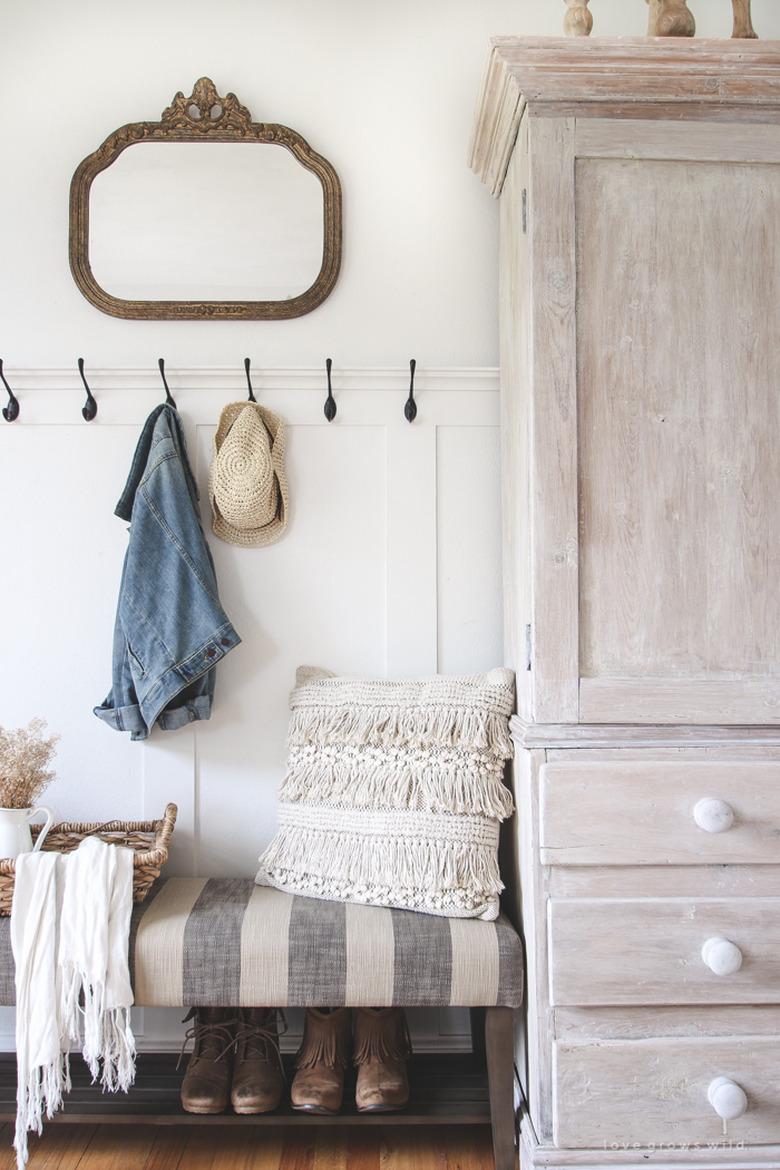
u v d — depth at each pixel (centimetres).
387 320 211
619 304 165
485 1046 179
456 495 207
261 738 204
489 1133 183
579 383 164
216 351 210
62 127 212
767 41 160
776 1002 157
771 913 157
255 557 206
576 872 159
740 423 165
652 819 158
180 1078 189
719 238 166
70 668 204
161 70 213
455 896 170
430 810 175
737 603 164
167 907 173
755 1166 155
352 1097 180
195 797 203
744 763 159
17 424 205
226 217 210
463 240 212
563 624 162
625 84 164
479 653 207
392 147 213
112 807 204
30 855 164
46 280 210
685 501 165
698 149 165
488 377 207
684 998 156
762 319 166
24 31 212
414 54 214
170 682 187
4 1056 198
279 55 214
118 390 205
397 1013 185
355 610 206
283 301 208
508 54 161
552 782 157
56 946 161
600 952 157
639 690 162
